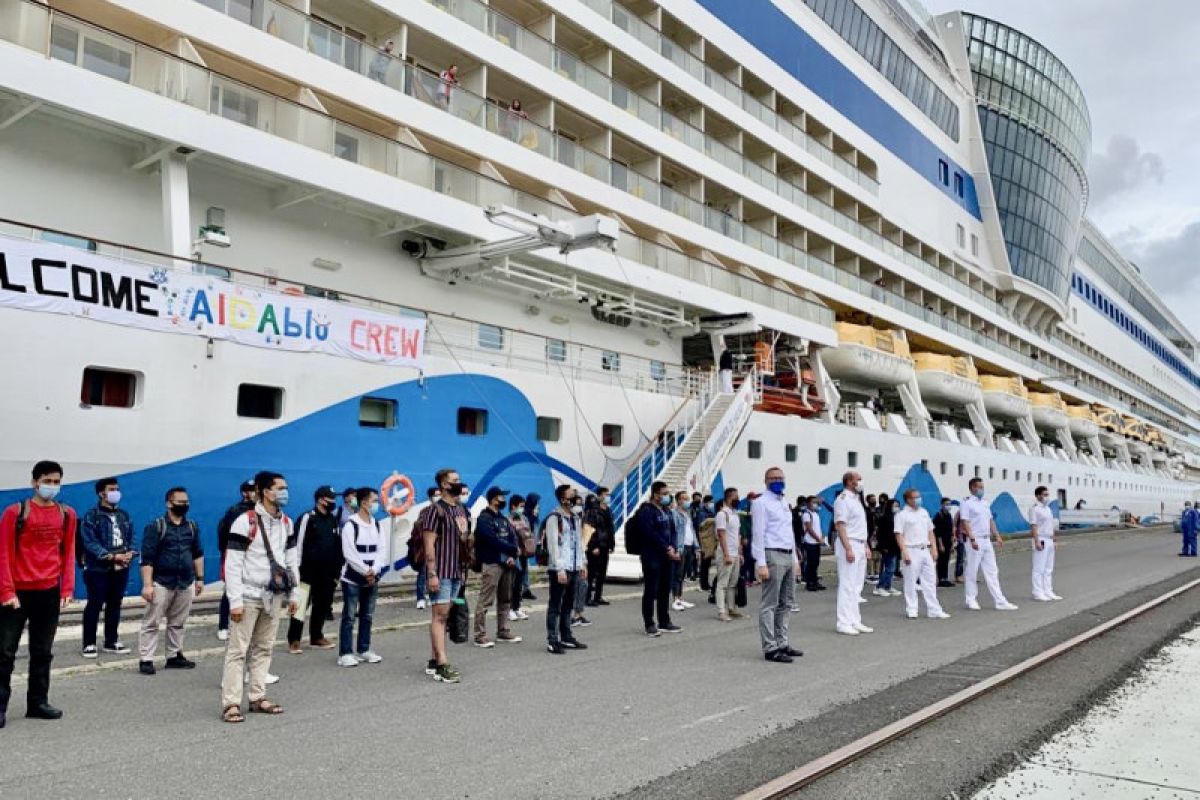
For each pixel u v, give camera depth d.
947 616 12.05
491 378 15.66
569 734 5.80
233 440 11.67
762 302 23.58
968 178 41.78
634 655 8.81
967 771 5.10
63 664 7.78
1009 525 37.69
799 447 24.19
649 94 22.00
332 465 12.90
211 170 13.30
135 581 10.72
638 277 19.22
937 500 31.38
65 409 10.06
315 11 15.33
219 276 13.48
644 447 19.30
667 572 10.40
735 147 24.72
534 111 18.89
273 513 6.33
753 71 25.42
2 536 5.70
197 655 8.30
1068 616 12.14
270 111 13.12
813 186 28.84
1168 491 64.44
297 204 14.61
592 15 19.88
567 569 8.93
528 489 16.25
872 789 4.75
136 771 4.86
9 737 5.48
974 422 37.22
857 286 29.38
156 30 12.30
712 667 8.21
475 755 5.29
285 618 10.98
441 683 7.33
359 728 5.87
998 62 44.44
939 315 35.31
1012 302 45.00
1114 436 57.28
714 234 22.56
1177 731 6.12
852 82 31.14
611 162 19.83
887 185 32.97
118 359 10.55
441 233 16.06
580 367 19.11
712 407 21.58
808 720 6.24
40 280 9.91
